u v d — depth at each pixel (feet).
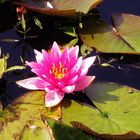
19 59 2.86
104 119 2.42
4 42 2.97
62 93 2.53
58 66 2.55
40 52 2.88
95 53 2.91
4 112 2.48
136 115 2.44
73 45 2.94
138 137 2.29
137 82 2.73
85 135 2.33
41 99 2.54
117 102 2.52
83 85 2.55
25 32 3.02
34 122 2.42
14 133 2.37
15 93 2.65
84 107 2.49
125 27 3.04
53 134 2.27
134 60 2.88
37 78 2.58
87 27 3.05
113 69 2.81
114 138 2.30
